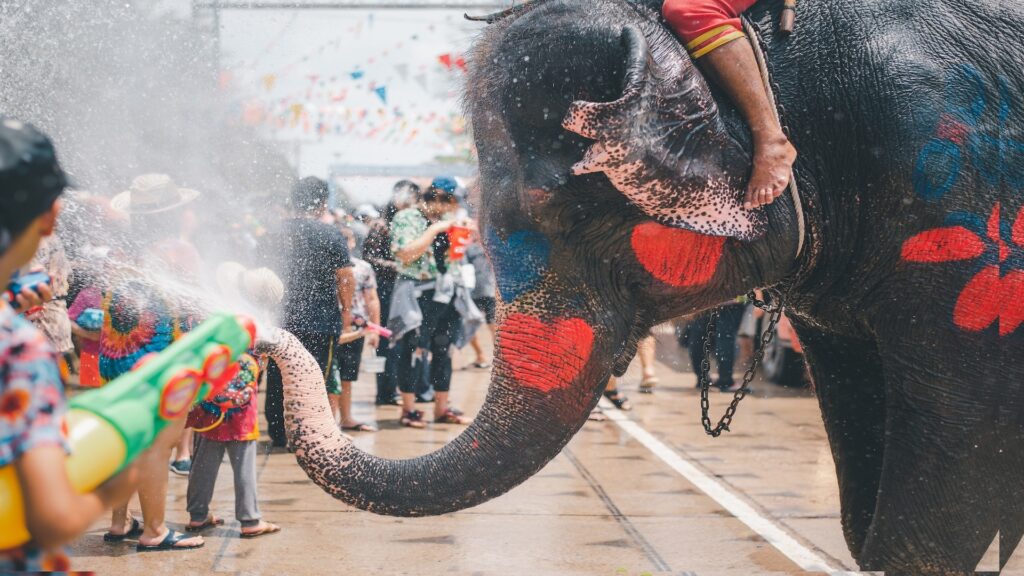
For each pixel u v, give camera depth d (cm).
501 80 307
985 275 307
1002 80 312
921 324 312
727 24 306
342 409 742
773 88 310
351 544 476
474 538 487
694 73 299
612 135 275
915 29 317
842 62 315
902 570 322
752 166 304
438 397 780
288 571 436
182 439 612
